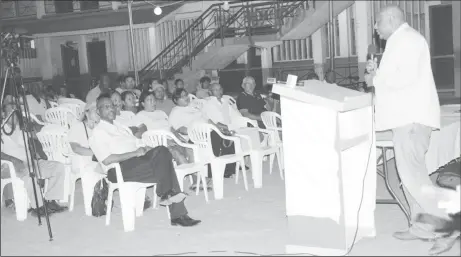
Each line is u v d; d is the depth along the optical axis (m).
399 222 5.10
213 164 6.48
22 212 5.92
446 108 6.72
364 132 4.46
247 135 7.05
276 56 16.47
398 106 4.42
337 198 4.14
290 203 4.29
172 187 5.36
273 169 8.26
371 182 4.65
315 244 4.24
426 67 4.43
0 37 5.44
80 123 6.19
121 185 5.34
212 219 5.61
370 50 4.77
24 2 19.86
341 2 13.88
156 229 5.37
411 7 15.59
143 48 18.02
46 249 4.89
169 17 17.23
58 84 19.36
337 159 4.10
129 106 7.53
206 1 16.72
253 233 5.04
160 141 6.38
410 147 4.44
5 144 6.11
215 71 16.27
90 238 5.18
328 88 4.39
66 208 6.38
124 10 18.12
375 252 4.30
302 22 14.20
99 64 19.09
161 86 8.67
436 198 4.37
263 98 9.22
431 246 4.39
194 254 4.52
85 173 6.04
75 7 19.22
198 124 6.57
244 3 16.06
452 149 5.53
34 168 5.45
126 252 4.69
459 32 13.37
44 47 19.38
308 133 4.17
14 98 5.97
